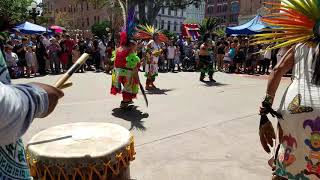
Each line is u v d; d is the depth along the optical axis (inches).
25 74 613.3
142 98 369.7
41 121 271.4
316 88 97.5
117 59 308.2
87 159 99.5
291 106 100.3
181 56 749.3
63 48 635.5
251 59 669.9
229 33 828.6
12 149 55.5
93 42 681.0
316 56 97.8
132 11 305.7
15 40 612.4
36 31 811.4
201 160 191.0
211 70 539.8
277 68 105.0
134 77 309.0
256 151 205.3
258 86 486.0
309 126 97.5
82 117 287.7
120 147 106.5
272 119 271.1
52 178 101.4
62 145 107.0
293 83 102.7
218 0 3998.5
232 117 287.6
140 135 237.0
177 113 302.4
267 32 113.1
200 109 319.6
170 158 193.5
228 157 195.8
